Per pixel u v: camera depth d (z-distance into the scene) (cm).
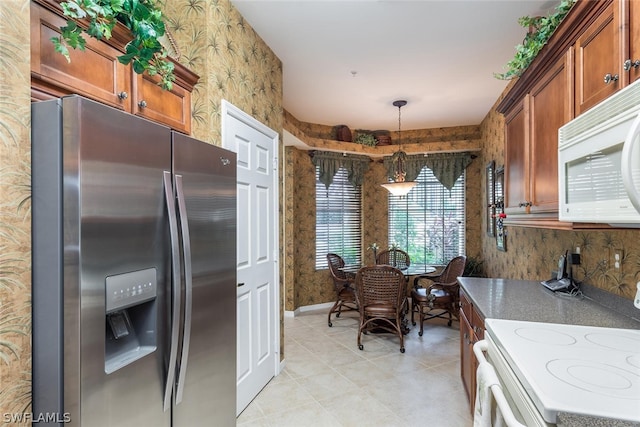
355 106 402
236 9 220
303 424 208
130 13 120
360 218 526
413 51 270
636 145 87
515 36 248
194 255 137
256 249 244
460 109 413
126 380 101
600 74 121
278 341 275
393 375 272
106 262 94
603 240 176
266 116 264
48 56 109
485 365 113
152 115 156
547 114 166
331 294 497
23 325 88
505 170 241
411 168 512
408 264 457
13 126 86
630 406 77
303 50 270
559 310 165
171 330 116
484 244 450
